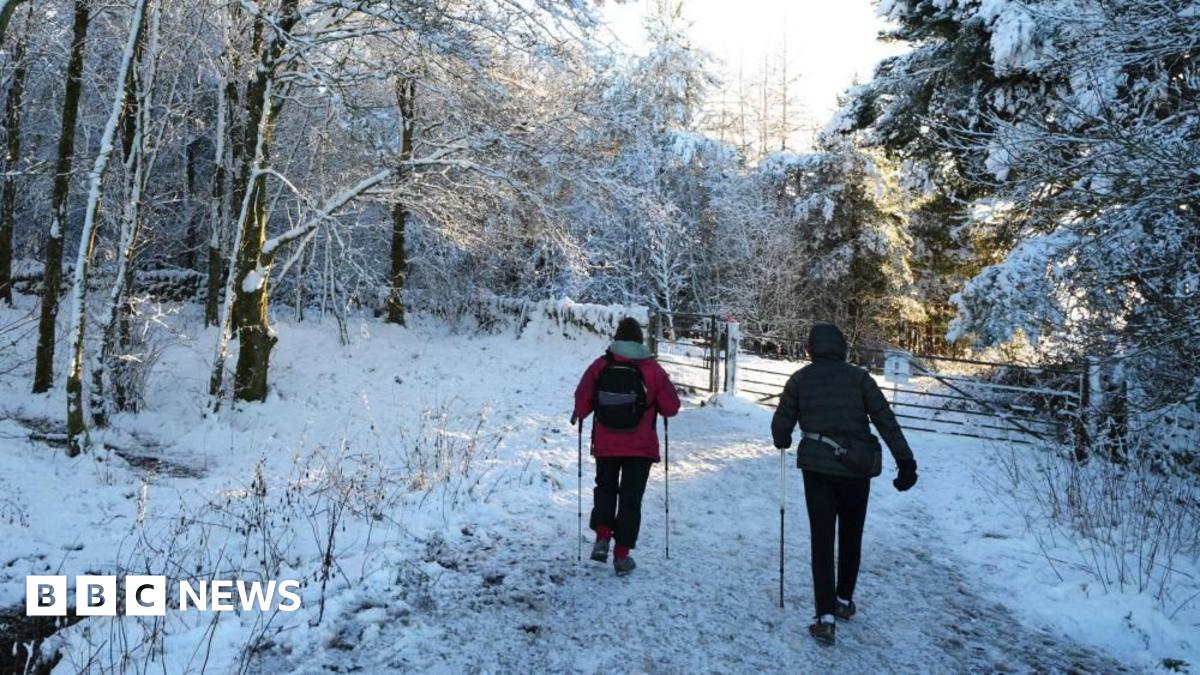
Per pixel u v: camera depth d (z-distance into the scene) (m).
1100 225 7.11
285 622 4.00
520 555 5.18
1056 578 5.04
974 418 11.24
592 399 5.07
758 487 7.30
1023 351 11.32
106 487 7.27
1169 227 6.69
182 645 3.77
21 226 20.70
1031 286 9.14
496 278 23.58
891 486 7.53
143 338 13.04
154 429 11.73
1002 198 7.98
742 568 5.12
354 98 12.41
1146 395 7.07
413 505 6.27
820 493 4.18
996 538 5.91
